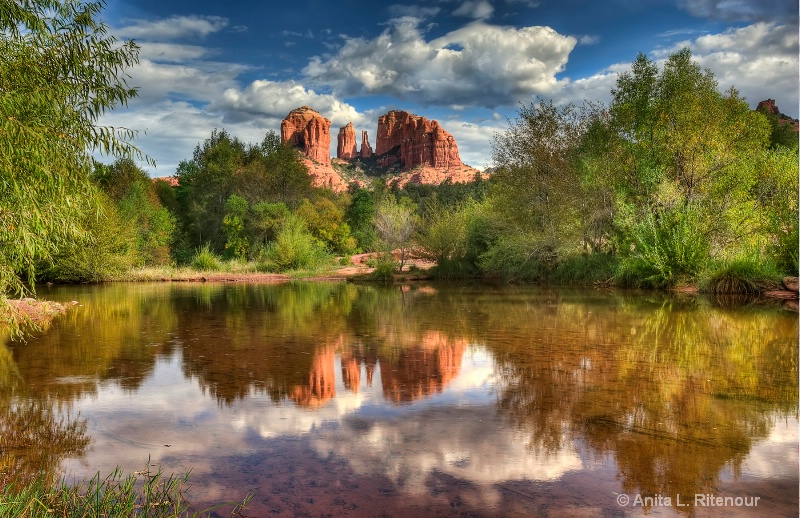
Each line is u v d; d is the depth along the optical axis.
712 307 11.83
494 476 3.18
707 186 18.77
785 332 8.38
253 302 13.66
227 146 55.09
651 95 20.47
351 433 3.91
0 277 4.79
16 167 4.11
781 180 18.44
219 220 44.38
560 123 22.33
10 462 3.37
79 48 5.05
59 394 4.93
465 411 4.44
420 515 2.71
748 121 21.48
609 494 2.96
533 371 5.85
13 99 4.05
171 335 8.33
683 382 5.34
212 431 3.95
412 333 8.49
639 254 17.62
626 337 8.01
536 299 13.96
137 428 4.00
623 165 20.25
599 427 4.03
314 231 42.72
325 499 2.88
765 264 15.27
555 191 21.12
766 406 4.54
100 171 5.19
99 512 2.65
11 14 4.61
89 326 9.30
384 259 25.03
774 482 3.10
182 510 2.75
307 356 6.69
